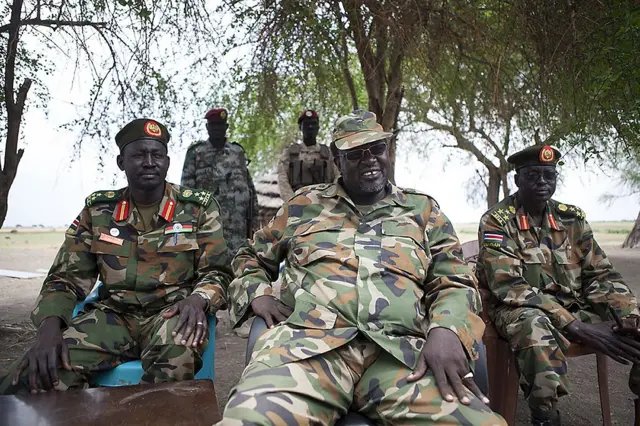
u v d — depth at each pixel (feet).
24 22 13.28
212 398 6.16
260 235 8.56
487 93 18.53
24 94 14.57
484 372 6.87
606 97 12.57
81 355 7.97
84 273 8.91
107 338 8.34
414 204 8.09
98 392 6.39
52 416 5.70
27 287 26.35
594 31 12.56
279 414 5.74
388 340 6.75
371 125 8.06
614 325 8.70
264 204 34.99
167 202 9.21
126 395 6.28
